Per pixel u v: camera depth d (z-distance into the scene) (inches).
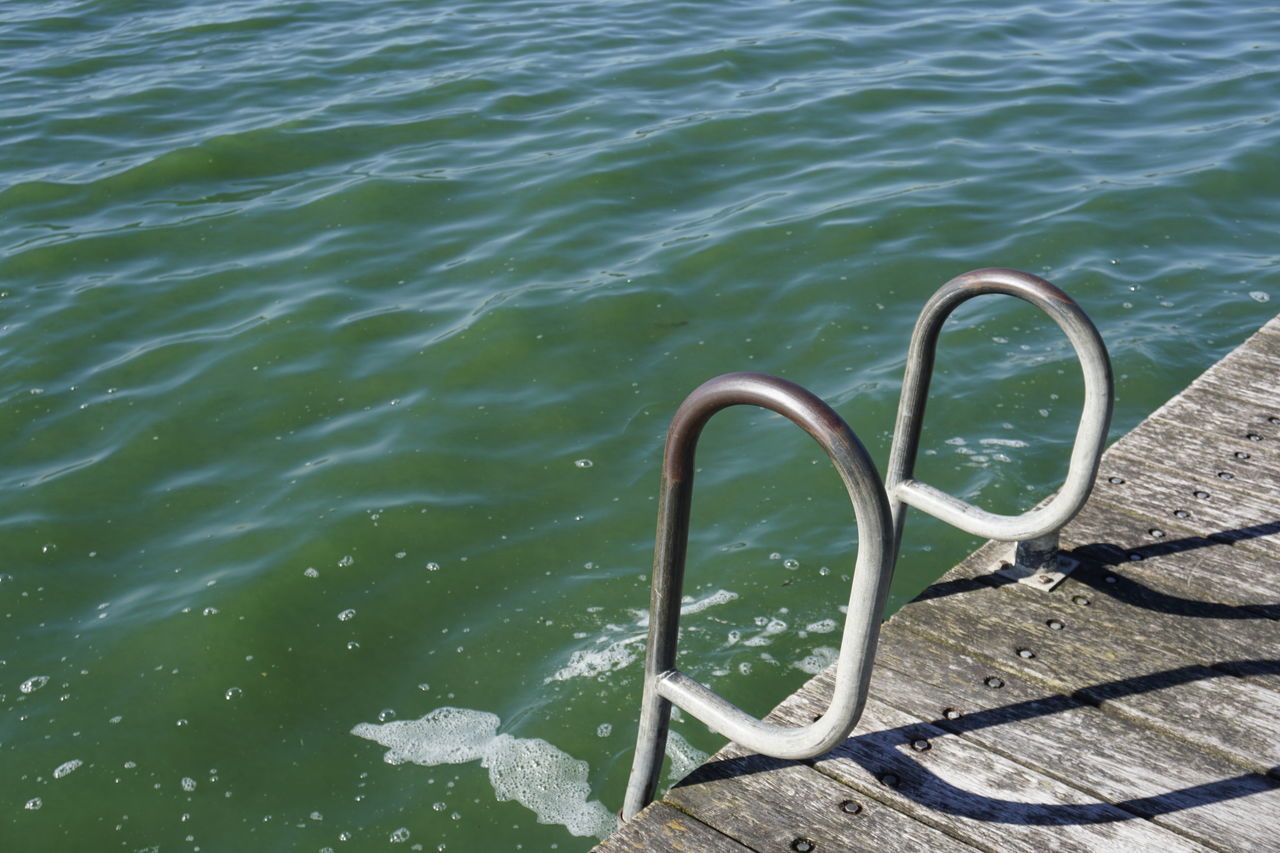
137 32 454.0
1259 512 121.3
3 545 185.0
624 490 195.5
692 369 227.8
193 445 210.1
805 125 345.4
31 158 336.5
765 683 156.6
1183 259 262.7
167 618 169.8
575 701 155.1
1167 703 98.3
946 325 237.8
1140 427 136.9
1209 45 410.6
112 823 139.8
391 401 220.5
